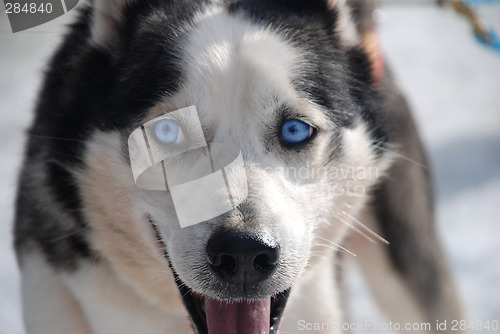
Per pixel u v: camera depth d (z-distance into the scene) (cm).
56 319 94
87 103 91
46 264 94
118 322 94
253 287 84
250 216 83
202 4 92
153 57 88
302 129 88
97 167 89
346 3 95
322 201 90
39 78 99
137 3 92
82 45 94
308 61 89
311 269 93
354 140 92
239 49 87
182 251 84
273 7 92
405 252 108
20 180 96
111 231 91
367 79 95
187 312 88
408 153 107
